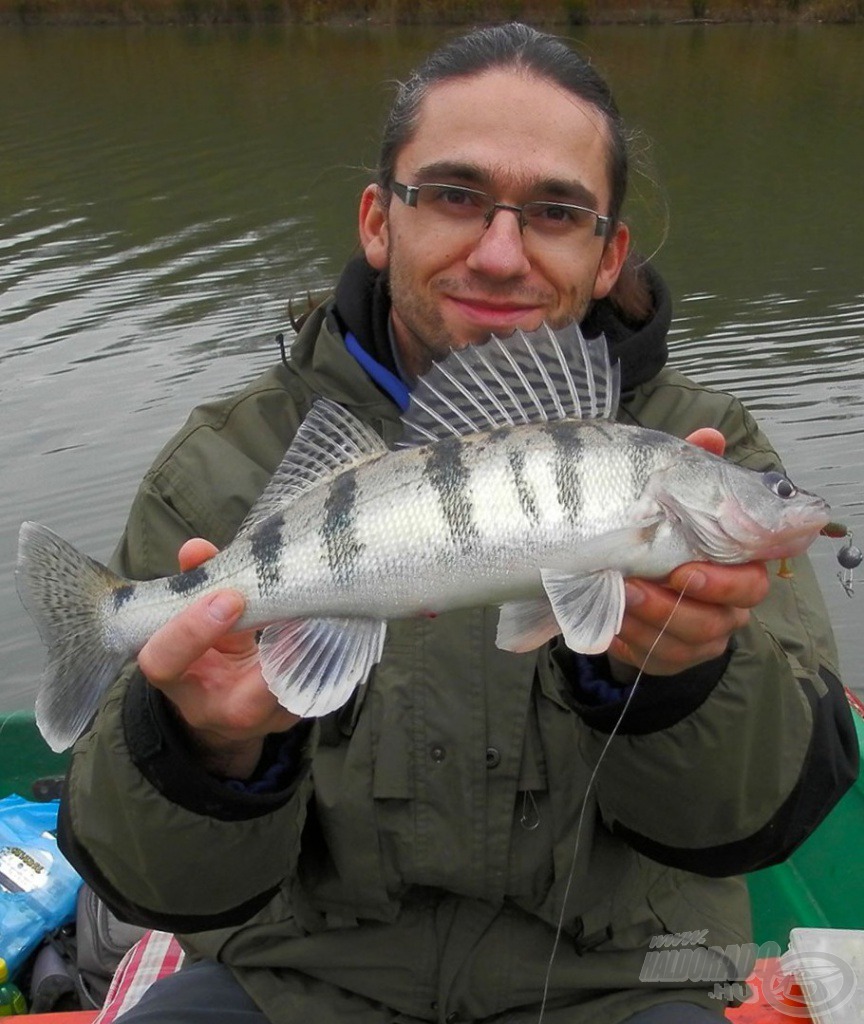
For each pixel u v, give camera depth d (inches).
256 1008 27.5
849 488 71.3
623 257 30.6
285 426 29.4
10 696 57.8
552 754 25.6
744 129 177.9
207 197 139.6
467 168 26.8
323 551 23.6
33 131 178.9
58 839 26.1
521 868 25.7
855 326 98.1
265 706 22.6
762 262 117.3
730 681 23.6
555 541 23.2
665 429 29.7
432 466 23.6
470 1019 26.6
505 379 24.7
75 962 38.7
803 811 25.5
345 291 29.8
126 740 23.9
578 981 26.3
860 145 168.6
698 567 21.8
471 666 25.8
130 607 24.4
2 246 122.4
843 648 59.6
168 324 97.7
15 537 67.5
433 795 25.6
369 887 26.0
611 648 23.6
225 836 24.1
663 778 24.1
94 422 80.0
